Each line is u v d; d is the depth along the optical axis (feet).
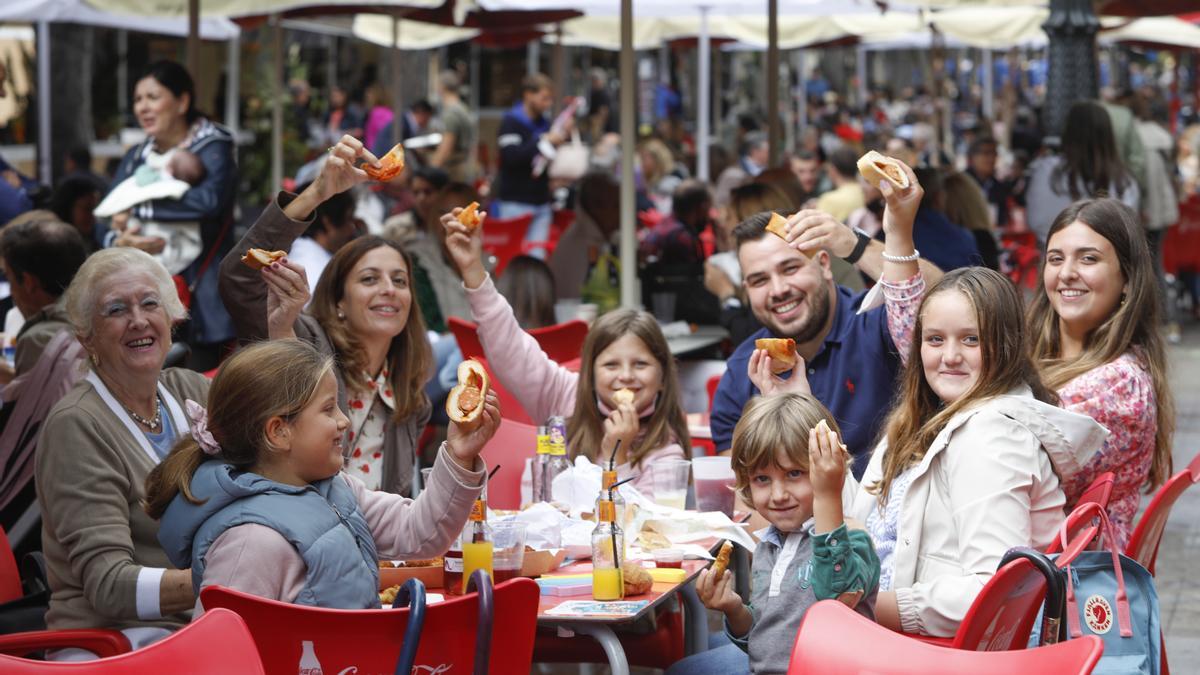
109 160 71.10
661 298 32.86
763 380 17.57
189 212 26.35
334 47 91.25
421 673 10.62
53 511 14.12
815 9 40.93
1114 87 110.22
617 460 18.07
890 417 14.97
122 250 15.05
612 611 13.33
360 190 44.65
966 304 14.10
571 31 60.03
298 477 12.34
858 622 10.02
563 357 26.58
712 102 108.88
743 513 17.56
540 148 50.14
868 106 124.67
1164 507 14.26
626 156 29.81
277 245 17.07
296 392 12.14
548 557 14.85
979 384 14.06
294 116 76.07
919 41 83.97
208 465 12.26
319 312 17.58
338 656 10.50
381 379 17.76
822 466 12.80
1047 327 17.24
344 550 11.96
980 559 13.35
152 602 13.60
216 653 9.73
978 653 9.48
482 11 46.37
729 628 14.53
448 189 31.22
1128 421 15.66
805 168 55.06
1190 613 23.90
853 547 12.92
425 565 14.53
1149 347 16.35
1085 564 12.53
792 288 18.13
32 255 20.20
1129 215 16.42
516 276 28.45
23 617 14.74
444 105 63.62
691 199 35.55
